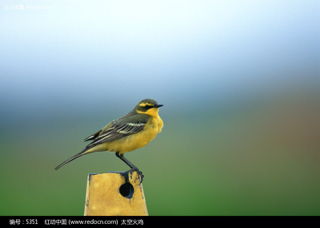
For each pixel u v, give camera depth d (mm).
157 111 11055
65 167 18828
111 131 10602
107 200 8758
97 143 10477
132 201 8820
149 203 15883
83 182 17297
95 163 19781
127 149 10672
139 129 10688
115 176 8859
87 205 8711
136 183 8898
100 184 8797
